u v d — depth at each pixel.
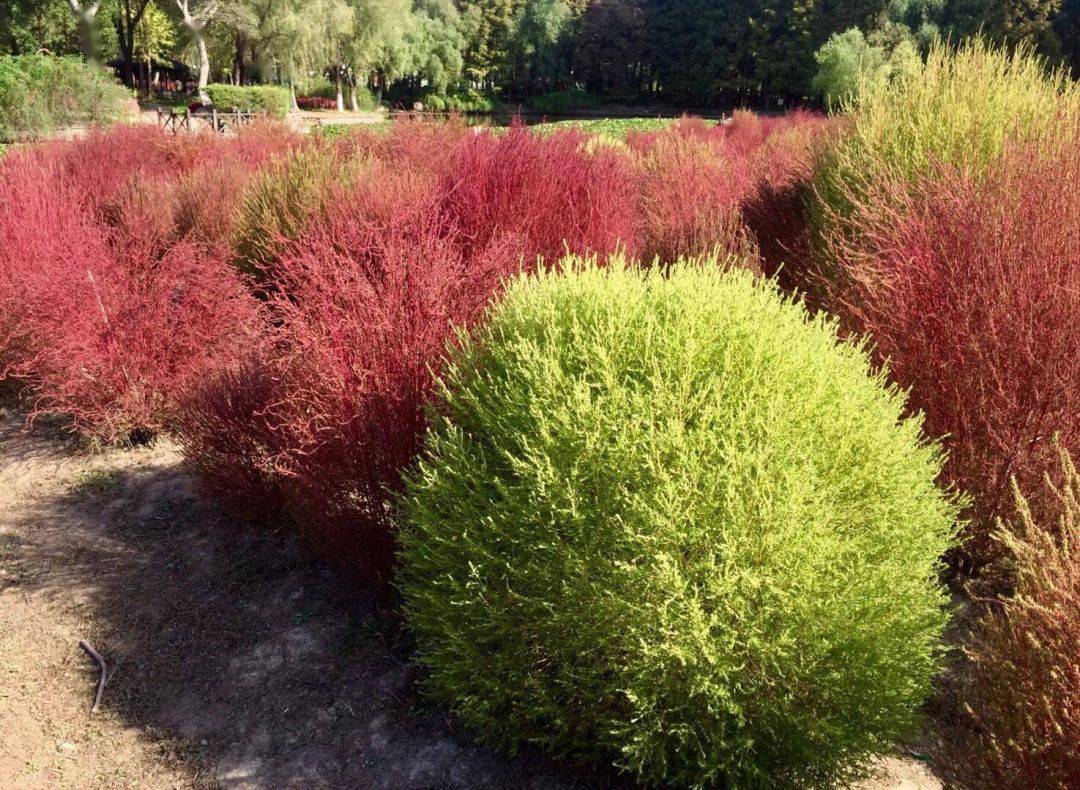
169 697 2.58
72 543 3.44
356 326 2.84
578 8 72.81
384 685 2.57
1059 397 2.79
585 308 2.38
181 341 4.39
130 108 23.38
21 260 4.95
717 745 1.88
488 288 3.26
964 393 3.00
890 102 4.71
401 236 3.53
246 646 2.79
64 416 4.75
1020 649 1.86
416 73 58.72
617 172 5.95
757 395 2.12
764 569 1.87
